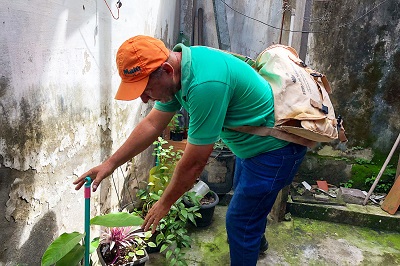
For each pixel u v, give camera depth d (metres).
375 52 2.77
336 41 2.83
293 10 2.54
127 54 1.12
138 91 1.12
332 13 2.78
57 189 1.42
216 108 1.19
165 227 2.07
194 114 1.19
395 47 2.72
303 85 1.51
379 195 2.93
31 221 1.27
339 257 2.26
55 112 1.34
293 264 2.16
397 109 2.83
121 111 2.04
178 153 2.40
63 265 1.34
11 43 1.05
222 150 2.74
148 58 1.12
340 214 2.67
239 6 3.28
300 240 2.42
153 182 2.21
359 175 2.99
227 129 1.49
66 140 1.44
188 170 1.26
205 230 2.45
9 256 1.18
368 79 2.83
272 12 3.17
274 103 1.45
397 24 2.67
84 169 1.64
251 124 1.42
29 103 1.17
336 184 3.05
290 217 2.67
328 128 1.47
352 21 2.75
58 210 1.45
